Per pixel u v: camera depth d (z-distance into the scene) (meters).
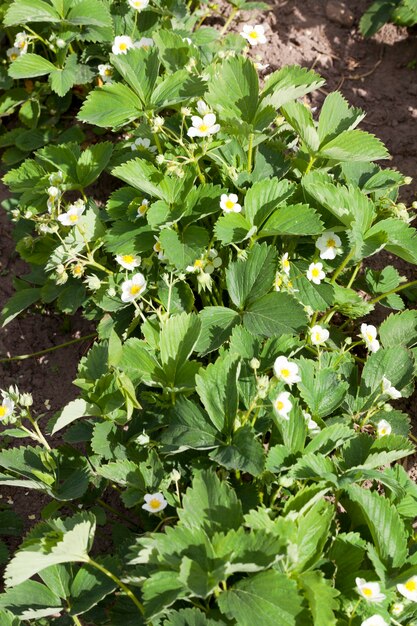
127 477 0.93
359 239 1.00
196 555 0.82
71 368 1.20
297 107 1.03
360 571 0.87
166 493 0.91
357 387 1.03
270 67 1.43
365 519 0.90
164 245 1.05
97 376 1.00
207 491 0.85
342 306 1.09
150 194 1.08
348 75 1.43
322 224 1.03
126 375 0.97
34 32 1.37
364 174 1.14
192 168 1.10
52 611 0.88
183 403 0.94
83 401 0.95
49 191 1.13
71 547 0.84
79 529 0.84
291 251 1.11
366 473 0.89
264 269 1.03
